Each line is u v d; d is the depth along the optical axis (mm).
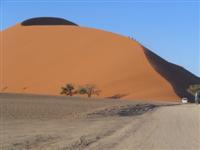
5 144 19781
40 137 22812
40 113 44250
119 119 37969
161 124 32156
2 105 54875
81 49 173875
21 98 79062
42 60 172875
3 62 175875
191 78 174500
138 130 27391
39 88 159375
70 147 18922
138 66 158000
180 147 19328
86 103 69000
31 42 183250
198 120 36250
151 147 19312
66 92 143375
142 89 146250
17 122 33688
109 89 148000
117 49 169000
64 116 41000
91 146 19422
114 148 18859
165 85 148375
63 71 164375
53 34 185500
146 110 53438
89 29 185250
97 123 33375
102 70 158750
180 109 57562
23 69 170500
